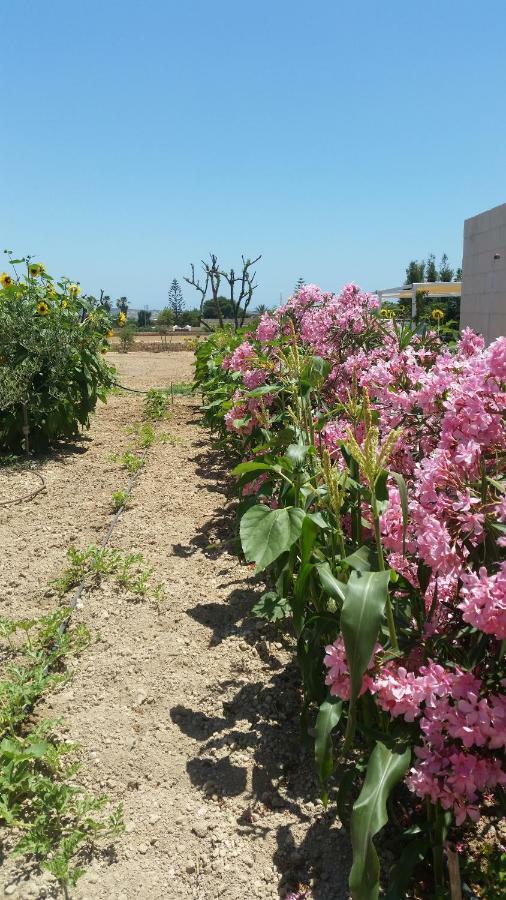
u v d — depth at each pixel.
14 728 2.82
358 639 1.71
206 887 2.13
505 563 1.67
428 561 1.87
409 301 17.41
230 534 4.92
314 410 4.16
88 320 8.14
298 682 3.11
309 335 4.86
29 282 8.12
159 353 26.95
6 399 6.81
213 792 2.51
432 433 2.48
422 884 2.09
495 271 13.82
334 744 2.63
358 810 1.76
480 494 1.93
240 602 3.87
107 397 11.88
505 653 1.82
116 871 2.19
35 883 2.15
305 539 2.16
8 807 2.41
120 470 6.72
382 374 2.76
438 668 1.81
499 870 2.07
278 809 2.42
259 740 2.76
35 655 3.13
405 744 1.91
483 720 1.70
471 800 1.85
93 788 2.53
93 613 3.77
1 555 4.56
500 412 2.03
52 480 6.35
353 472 2.40
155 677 3.19
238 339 7.08
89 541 4.82
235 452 6.49
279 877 2.16
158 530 5.03
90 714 2.93
